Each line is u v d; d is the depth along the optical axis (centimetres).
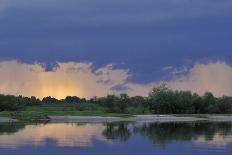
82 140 6406
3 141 6091
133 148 5522
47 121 12631
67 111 17650
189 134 7694
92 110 19625
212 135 7469
